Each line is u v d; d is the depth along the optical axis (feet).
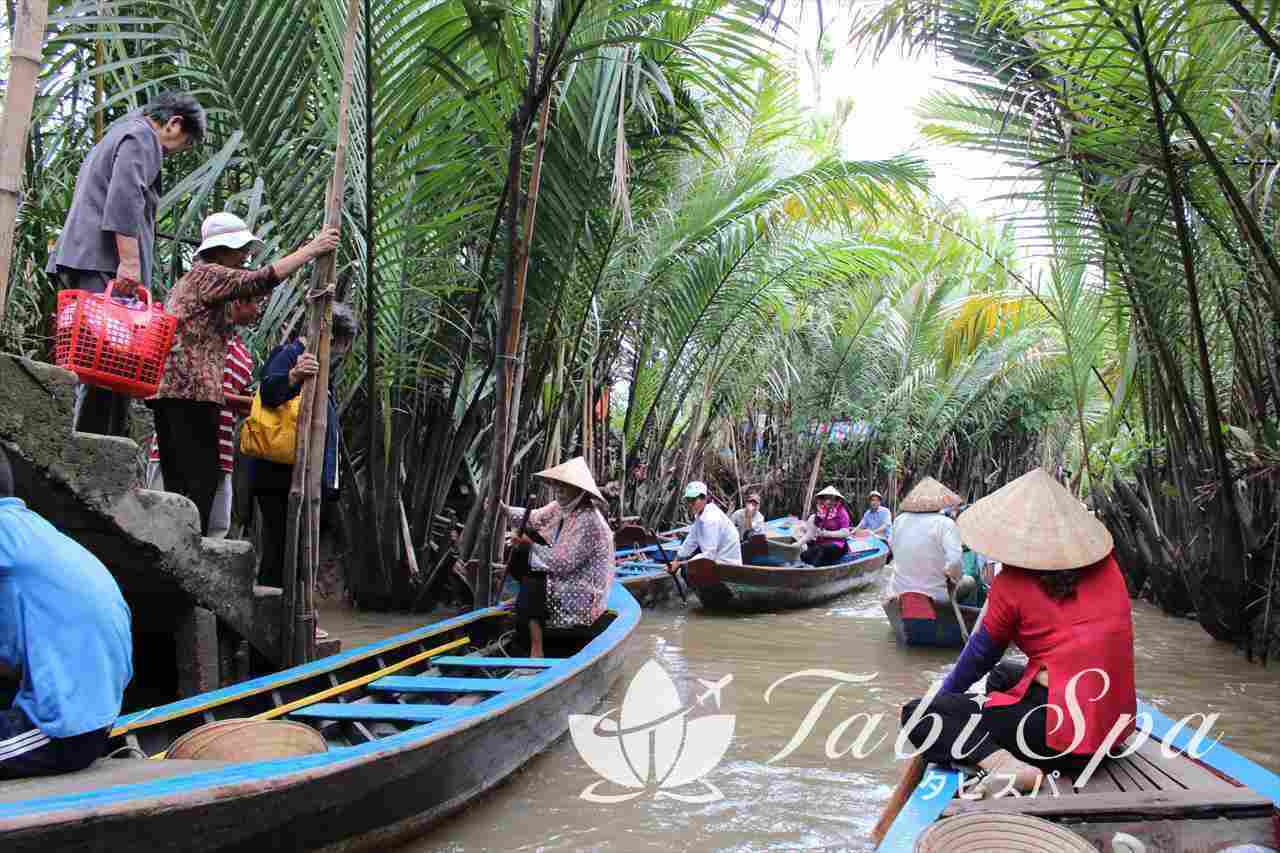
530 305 27.61
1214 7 19.35
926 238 44.62
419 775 12.03
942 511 25.75
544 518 22.27
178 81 20.74
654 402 43.09
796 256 40.34
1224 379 28.43
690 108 28.35
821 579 34.53
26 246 20.44
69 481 12.95
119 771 9.77
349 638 25.29
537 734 15.55
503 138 23.89
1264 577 25.39
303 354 16.76
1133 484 36.86
